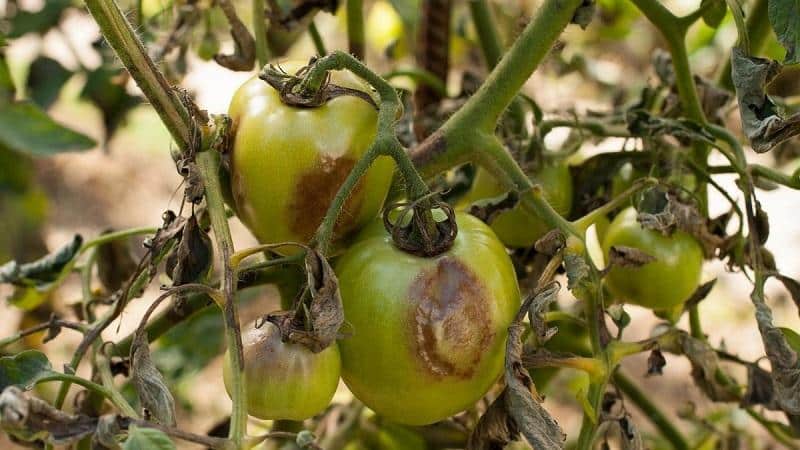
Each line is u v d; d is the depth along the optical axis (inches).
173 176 116.8
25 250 61.7
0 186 58.5
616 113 37.4
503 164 31.9
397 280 29.7
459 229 30.4
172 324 34.8
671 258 34.1
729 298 90.1
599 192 35.8
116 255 38.5
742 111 30.3
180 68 38.9
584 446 31.8
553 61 42.7
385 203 32.2
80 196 112.3
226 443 27.7
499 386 34.9
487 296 29.9
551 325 38.0
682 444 41.2
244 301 43.7
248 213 30.8
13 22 45.8
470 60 49.1
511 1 51.3
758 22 36.7
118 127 46.0
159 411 28.7
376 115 30.6
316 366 29.2
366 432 40.8
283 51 39.8
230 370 28.4
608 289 35.3
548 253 31.9
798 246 97.4
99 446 27.6
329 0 36.7
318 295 28.8
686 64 34.3
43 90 45.4
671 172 34.6
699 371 35.8
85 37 86.6
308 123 30.2
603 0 44.4
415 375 29.7
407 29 50.4
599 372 31.6
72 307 39.7
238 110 30.8
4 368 30.0
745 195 33.2
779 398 31.5
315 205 30.4
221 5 34.9
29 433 27.4
